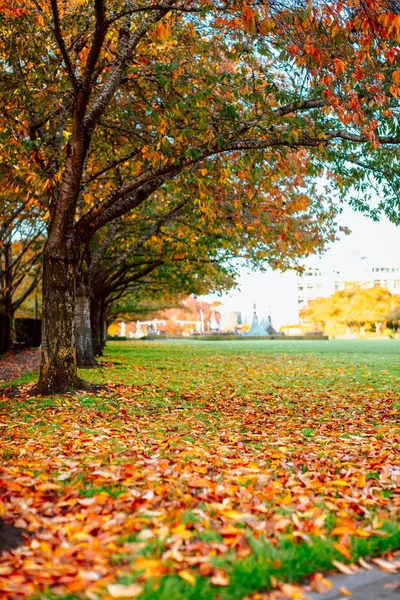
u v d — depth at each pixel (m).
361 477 5.16
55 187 12.09
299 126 10.04
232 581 3.09
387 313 83.56
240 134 10.70
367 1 6.81
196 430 8.08
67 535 3.74
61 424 8.41
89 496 4.57
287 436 7.70
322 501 4.53
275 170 12.62
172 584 3.01
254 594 3.04
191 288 29.11
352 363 22.25
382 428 8.35
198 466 5.56
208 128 10.03
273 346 42.69
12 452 6.19
